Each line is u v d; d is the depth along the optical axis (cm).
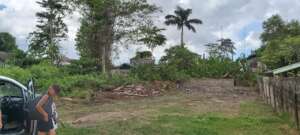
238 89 2941
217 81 3925
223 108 1744
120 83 2756
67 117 1498
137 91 2536
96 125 1249
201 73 4706
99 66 3762
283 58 3419
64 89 2297
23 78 2458
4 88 894
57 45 5269
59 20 6750
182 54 4653
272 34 6781
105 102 2069
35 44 6631
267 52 3588
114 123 1277
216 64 4866
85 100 2092
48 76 2744
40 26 6756
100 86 2564
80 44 3884
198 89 2944
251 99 2203
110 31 3759
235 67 4750
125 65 4403
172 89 2906
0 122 777
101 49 3784
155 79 3216
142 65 3447
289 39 3500
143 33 3781
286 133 1135
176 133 1130
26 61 3981
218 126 1241
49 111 834
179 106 1823
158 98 2288
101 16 3734
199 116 1446
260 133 1144
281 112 1433
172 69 3512
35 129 830
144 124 1251
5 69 2583
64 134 1084
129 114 1524
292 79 1311
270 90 1759
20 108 860
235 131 1173
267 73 2352
